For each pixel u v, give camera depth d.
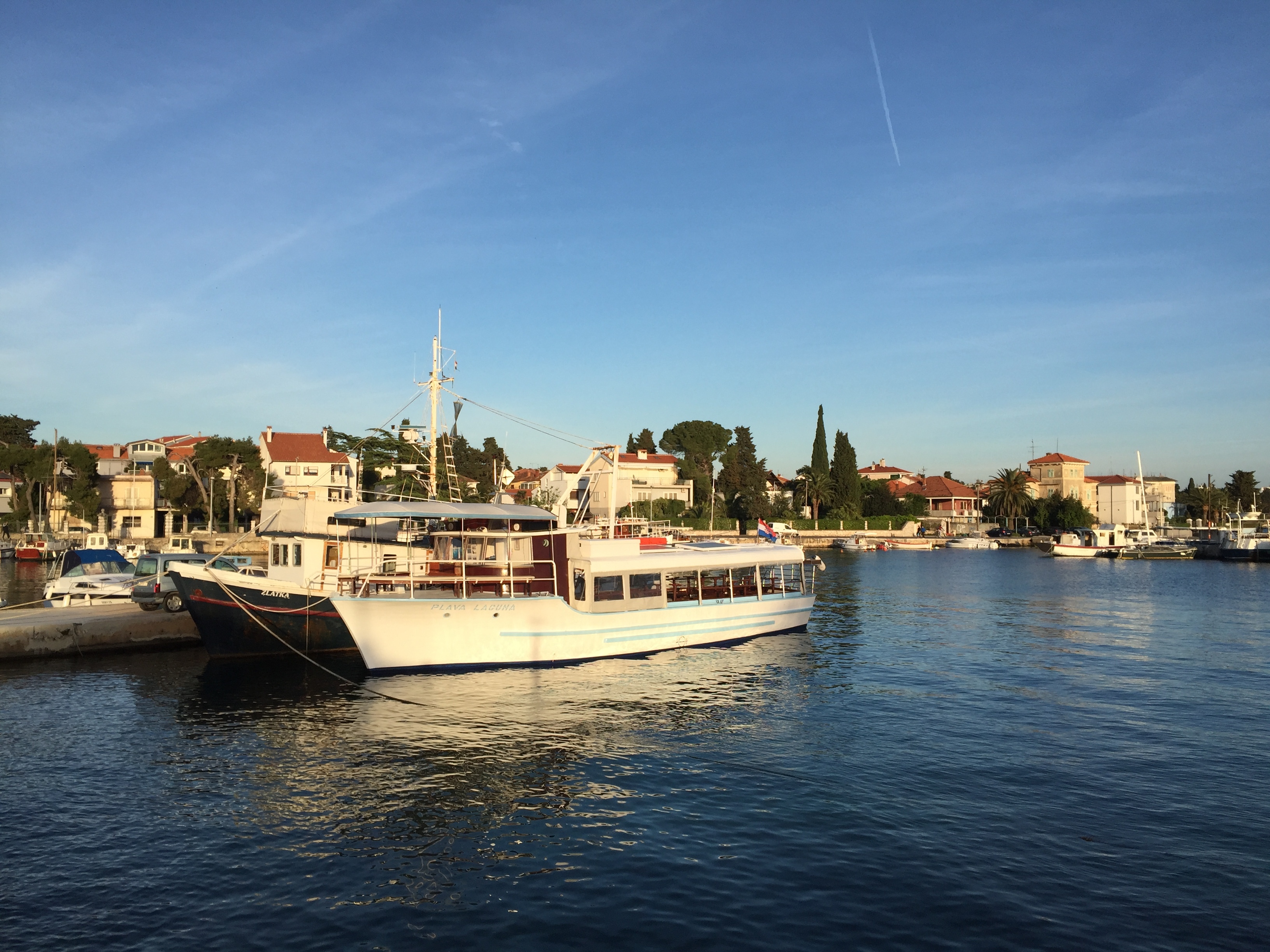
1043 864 14.42
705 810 16.84
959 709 25.30
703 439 153.12
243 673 28.75
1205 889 13.52
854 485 140.00
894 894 13.27
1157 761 20.17
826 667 32.03
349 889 13.42
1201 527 156.00
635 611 33.34
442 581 28.62
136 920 12.41
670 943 11.77
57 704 24.73
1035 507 145.88
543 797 17.53
